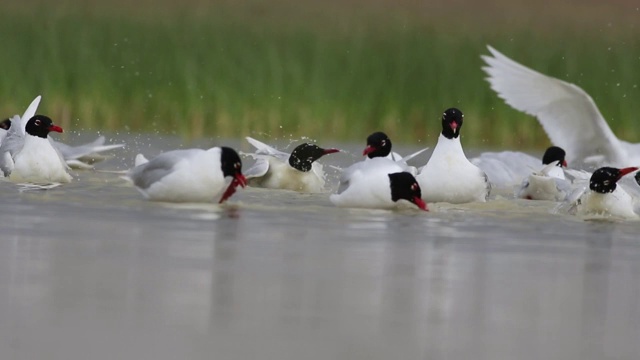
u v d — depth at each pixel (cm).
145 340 836
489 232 1310
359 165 1489
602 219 1445
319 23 3741
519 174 1775
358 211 1436
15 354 794
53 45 2798
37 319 876
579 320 934
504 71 1827
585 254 1197
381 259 1132
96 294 952
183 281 1006
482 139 2580
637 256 1195
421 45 3070
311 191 1652
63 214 1323
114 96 2600
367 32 3397
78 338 834
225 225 1289
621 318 944
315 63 2778
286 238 1223
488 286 1034
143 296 952
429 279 1052
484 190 1535
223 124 2525
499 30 3747
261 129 2525
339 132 2553
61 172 1631
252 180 1662
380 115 2594
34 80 2619
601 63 2942
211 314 907
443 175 1516
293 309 930
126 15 3550
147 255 1105
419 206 1455
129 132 2481
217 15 3838
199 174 1425
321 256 1135
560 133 1812
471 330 895
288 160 1655
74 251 1114
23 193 1491
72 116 2548
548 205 1555
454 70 2791
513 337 882
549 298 1000
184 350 816
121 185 1606
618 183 1515
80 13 3556
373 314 927
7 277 998
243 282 1011
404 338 867
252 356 809
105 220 1291
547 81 1781
